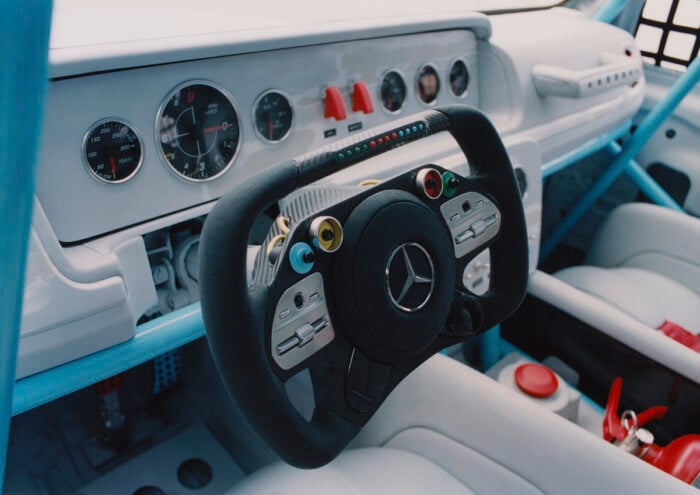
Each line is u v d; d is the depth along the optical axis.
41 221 0.78
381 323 0.67
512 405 1.03
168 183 0.98
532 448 1.00
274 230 0.68
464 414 1.08
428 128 0.71
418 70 1.33
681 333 1.56
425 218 0.69
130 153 0.93
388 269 0.66
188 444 1.51
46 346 0.82
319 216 0.63
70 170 0.88
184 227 1.13
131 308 0.89
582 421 1.54
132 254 0.94
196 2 1.23
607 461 0.94
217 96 1.00
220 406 1.54
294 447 0.65
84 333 0.84
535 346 1.77
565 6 2.02
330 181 1.17
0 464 0.42
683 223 1.75
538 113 1.55
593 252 2.02
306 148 1.16
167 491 1.41
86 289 0.82
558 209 2.27
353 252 0.64
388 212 0.66
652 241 1.82
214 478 1.44
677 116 2.02
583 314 1.48
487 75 1.51
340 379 0.69
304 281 0.63
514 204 0.82
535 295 1.58
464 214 0.76
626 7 2.02
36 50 0.26
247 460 1.47
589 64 1.71
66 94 0.85
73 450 1.47
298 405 1.31
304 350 0.65
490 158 0.79
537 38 1.57
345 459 1.06
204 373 1.56
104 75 0.88
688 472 1.17
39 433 1.49
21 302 0.34
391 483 1.01
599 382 1.61
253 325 0.60
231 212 0.58
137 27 1.01
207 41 0.94
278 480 1.00
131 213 0.95
